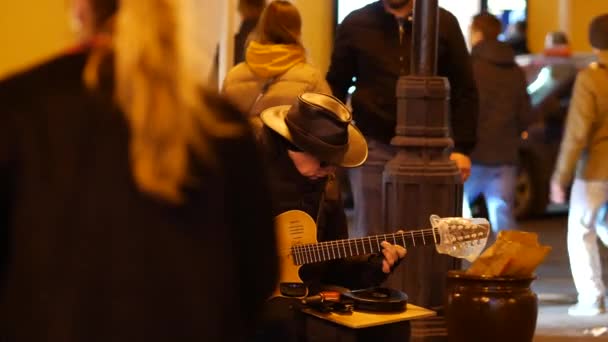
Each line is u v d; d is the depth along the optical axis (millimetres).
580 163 7977
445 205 6301
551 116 13367
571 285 9406
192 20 2412
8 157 2293
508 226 9609
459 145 6926
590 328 7629
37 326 2293
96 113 2332
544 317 8000
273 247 2576
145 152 2311
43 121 2318
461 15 14477
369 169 6832
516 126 9539
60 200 2299
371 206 6855
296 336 4664
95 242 2303
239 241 2502
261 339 4531
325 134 5086
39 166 2303
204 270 2395
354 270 5266
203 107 2432
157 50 2322
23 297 2295
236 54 7684
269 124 5172
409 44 6777
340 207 5434
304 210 5230
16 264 2299
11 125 2309
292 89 6539
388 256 5133
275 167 5195
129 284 2316
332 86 7090
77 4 2461
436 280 6250
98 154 2318
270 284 2580
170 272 2352
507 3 14844
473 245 5195
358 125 6855
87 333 2299
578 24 15531
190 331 2373
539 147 13352
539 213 13594
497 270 5652
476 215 12242
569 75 13414
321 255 5117
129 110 2332
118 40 2344
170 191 2332
